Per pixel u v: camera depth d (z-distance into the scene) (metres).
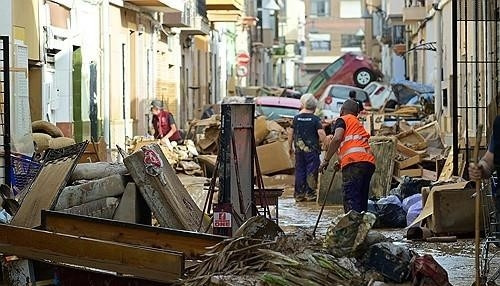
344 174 27.20
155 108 48.44
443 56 59.41
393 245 19.30
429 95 66.88
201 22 74.12
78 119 43.28
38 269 19.27
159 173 22.30
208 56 88.50
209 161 43.84
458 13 39.09
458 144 35.12
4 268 19.27
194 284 17.14
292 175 44.03
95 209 22.30
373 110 70.94
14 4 32.97
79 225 19.33
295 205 36.53
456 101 32.78
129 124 54.62
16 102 30.41
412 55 91.62
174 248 18.61
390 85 80.19
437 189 27.17
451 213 26.64
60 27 39.91
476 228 17.38
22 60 32.06
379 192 35.38
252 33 130.75
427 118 59.91
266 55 155.25
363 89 84.88
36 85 36.75
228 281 16.84
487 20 37.19
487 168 17.69
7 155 25.78
